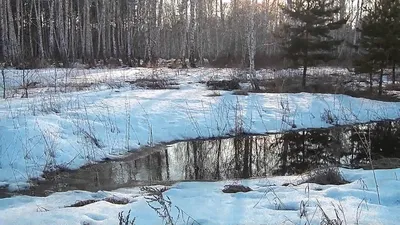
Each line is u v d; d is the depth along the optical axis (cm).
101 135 982
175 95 1463
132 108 1200
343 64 2698
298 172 850
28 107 1087
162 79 1841
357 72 1753
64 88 1543
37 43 3300
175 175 806
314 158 961
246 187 629
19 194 666
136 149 973
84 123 1010
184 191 611
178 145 1036
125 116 1116
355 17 3512
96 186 712
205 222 449
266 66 2634
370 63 1686
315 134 1188
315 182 662
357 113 1402
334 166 763
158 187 667
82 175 783
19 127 898
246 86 1798
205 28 3775
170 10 4416
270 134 1170
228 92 1599
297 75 2059
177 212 487
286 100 1475
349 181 657
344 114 1353
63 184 725
